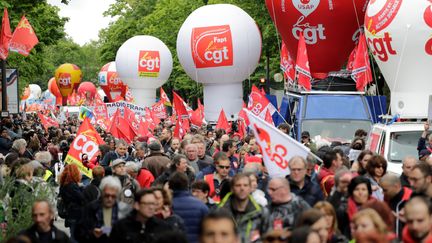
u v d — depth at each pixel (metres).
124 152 32.25
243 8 86.19
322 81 60.16
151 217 16.56
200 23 72.94
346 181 18.73
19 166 25.03
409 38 43.25
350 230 18.20
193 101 126.06
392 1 43.72
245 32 72.81
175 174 18.84
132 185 23.52
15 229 22.30
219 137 43.44
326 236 14.89
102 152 32.34
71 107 125.06
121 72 101.50
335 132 43.72
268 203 18.81
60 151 45.16
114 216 18.53
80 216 19.27
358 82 50.19
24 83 93.31
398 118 41.50
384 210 16.12
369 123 44.06
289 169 20.14
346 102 45.03
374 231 12.46
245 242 16.89
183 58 74.56
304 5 59.12
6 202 23.39
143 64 100.12
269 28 80.88
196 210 18.50
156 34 129.75
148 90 102.38
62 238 17.45
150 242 16.30
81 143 31.16
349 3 58.47
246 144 33.94
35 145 40.97
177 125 47.41
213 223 12.16
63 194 24.00
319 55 61.06
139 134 48.00
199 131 50.31
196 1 125.62
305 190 19.55
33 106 141.12
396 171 32.53
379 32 44.56
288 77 61.78
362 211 14.10
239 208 17.27
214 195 22.44
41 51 83.19
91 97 146.88
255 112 46.19
